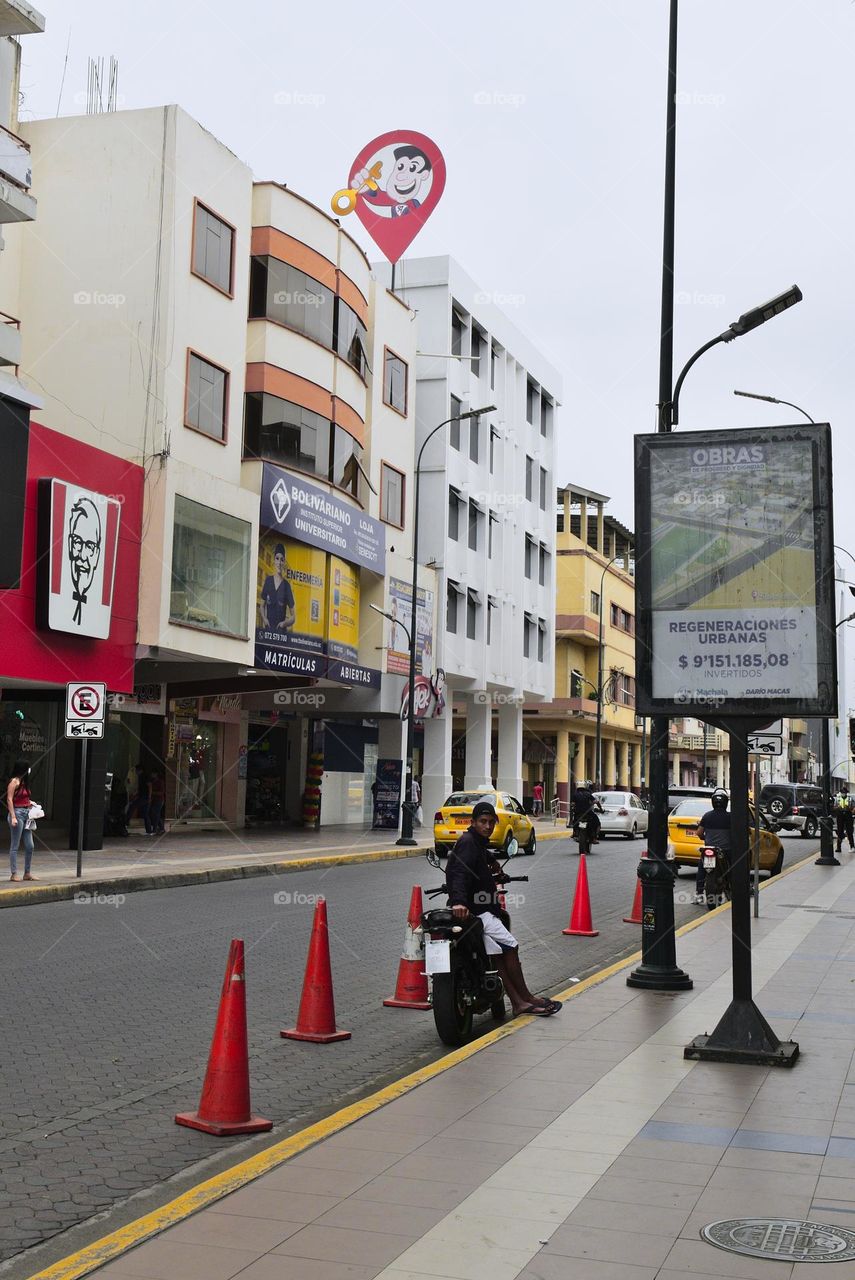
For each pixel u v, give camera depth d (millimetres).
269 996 11109
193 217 27688
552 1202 5309
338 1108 7582
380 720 41281
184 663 29781
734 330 12344
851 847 40125
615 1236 4906
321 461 32906
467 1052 8422
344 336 34250
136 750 31188
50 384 27094
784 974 12250
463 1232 4945
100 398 26734
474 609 47344
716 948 14281
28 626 22391
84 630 23500
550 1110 6867
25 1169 6242
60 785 27031
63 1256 5117
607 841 41938
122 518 25047
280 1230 4980
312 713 38969
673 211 12672
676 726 88750
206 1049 8992
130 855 24781
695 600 8961
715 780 100250
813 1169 5789
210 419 28375
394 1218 5113
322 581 32812
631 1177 5660
